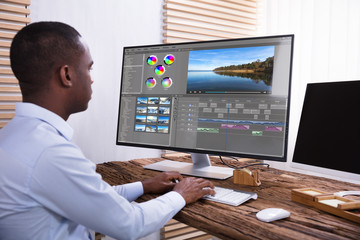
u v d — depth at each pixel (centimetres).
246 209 91
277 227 77
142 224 79
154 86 146
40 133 70
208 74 135
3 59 156
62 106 80
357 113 100
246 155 127
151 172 139
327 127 108
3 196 67
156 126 145
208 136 134
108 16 186
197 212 88
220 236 79
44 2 167
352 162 98
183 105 139
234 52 130
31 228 68
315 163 110
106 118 189
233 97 130
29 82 76
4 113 157
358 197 103
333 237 71
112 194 74
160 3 202
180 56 140
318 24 195
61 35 75
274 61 123
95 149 187
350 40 180
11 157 67
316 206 93
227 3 220
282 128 121
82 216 70
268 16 226
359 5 177
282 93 122
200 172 135
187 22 207
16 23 158
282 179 131
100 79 186
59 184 67
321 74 194
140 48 149
